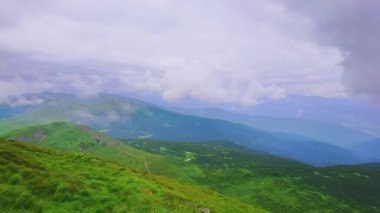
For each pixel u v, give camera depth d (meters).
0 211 16.80
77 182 24.92
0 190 18.91
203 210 27.72
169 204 24.88
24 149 43.25
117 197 23.34
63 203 19.92
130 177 33.50
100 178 30.03
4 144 41.44
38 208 18.03
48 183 22.19
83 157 44.41
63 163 36.12
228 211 40.69
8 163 25.02
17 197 18.70
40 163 31.89
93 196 22.12
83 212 19.16
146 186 29.56
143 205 22.22
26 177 23.17
